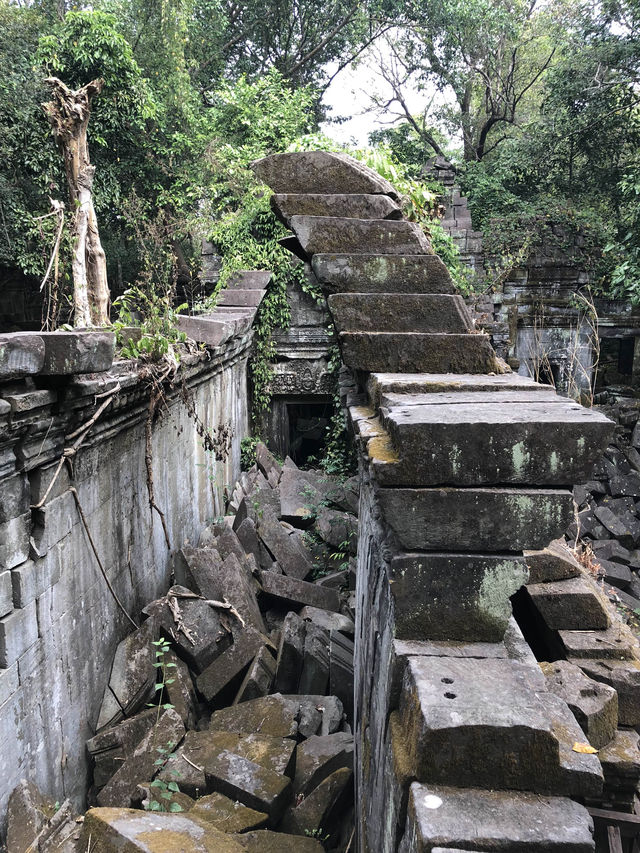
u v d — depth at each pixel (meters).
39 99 12.16
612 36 16.36
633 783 2.70
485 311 13.06
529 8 21.03
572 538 8.42
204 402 8.29
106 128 13.30
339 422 12.38
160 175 14.48
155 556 6.21
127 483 5.40
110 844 2.96
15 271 15.59
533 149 18.30
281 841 3.75
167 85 14.75
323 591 7.27
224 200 13.73
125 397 4.91
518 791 1.79
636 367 17.61
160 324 5.78
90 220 5.99
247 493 10.30
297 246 4.63
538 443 2.15
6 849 3.24
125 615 5.33
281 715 4.91
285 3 19.67
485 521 2.19
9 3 13.61
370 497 3.13
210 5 17.12
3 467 3.34
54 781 3.95
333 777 4.31
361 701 3.82
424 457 2.17
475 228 18.48
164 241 11.83
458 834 1.61
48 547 3.84
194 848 2.92
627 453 13.77
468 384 2.98
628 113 17.14
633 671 3.15
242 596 6.15
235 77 20.94
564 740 2.01
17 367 3.14
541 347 16.61
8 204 11.80
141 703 5.00
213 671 5.55
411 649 2.17
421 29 19.39
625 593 9.66
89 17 12.52
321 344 12.70
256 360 12.52
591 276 16.45
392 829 2.04
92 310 6.04
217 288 11.53
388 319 3.90
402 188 6.84
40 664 3.77
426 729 1.77
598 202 18.39
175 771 4.23
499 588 2.20
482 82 21.75
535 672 2.03
